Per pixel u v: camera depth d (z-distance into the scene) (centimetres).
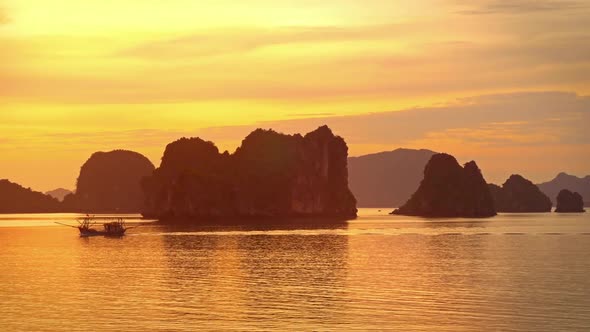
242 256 11138
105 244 14550
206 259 10656
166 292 6975
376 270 8869
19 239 16900
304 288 7181
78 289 7238
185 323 5431
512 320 5388
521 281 7612
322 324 5341
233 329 5216
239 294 6800
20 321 5541
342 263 9856
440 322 5334
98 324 5416
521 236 16925
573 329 5091
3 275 8600
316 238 16088
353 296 6594
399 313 5694
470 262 9938
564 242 14600
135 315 5744
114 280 7994
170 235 17688
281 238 16112
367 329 5162
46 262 10412
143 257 11131
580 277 7975
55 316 5725
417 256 11006
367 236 16938
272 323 5400
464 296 6519
